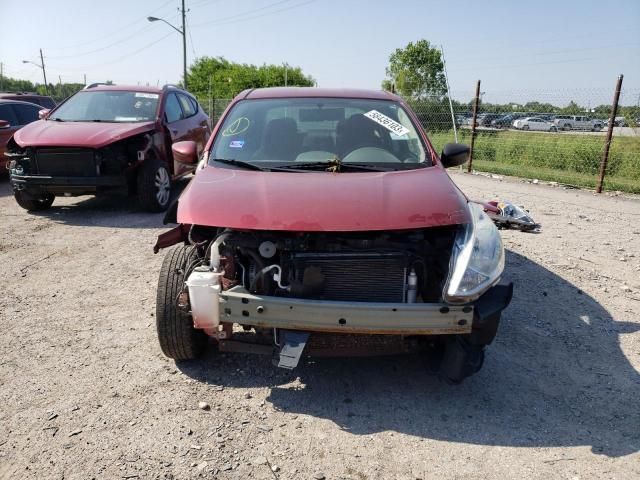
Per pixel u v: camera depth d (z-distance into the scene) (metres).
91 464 2.63
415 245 3.14
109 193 7.65
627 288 5.14
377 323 2.84
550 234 7.12
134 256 5.89
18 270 5.38
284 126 4.23
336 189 3.29
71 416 3.01
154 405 3.13
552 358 3.82
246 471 2.62
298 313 2.87
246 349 3.24
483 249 3.01
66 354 3.71
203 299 2.97
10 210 8.14
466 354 3.08
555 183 11.70
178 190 9.67
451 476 2.62
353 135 4.16
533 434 2.96
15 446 2.75
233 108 4.56
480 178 12.63
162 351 3.53
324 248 3.08
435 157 4.08
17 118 10.93
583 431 3.00
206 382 3.40
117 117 8.28
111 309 4.48
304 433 2.92
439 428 2.99
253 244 3.10
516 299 4.84
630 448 2.86
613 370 3.68
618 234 7.22
